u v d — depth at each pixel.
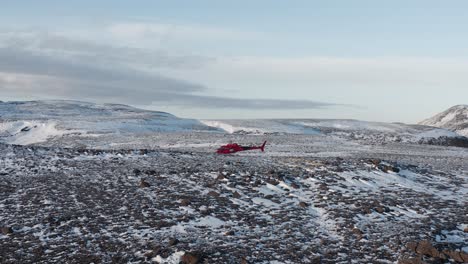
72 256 15.49
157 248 15.89
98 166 29.94
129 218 19.42
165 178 26.67
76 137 71.00
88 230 17.91
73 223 18.64
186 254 15.18
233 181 26.11
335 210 21.78
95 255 15.56
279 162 33.25
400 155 46.34
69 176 26.77
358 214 21.31
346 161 32.75
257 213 21.06
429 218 20.97
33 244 16.52
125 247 16.30
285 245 17.00
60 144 61.47
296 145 56.22
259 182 26.08
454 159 44.12
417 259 15.28
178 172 28.17
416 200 24.20
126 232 17.80
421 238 17.95
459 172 34.16
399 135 89.31
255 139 63.69
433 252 16.25
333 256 16.09
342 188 26.00
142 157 33.91
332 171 29.52
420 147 62.72
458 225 20.20
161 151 36.75
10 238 17.05
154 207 21.08
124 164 30.91
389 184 27.75
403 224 19.95
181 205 21.50
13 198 21.86
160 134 72.62
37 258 15.31
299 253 16.22
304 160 33.22
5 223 18.48
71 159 31.91
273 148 50.94
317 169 30.05
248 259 15.43
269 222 19.77
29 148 34.34
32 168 28.58
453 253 16.23
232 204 22.17
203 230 18.41
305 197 24.05
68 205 21.00
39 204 21.00
